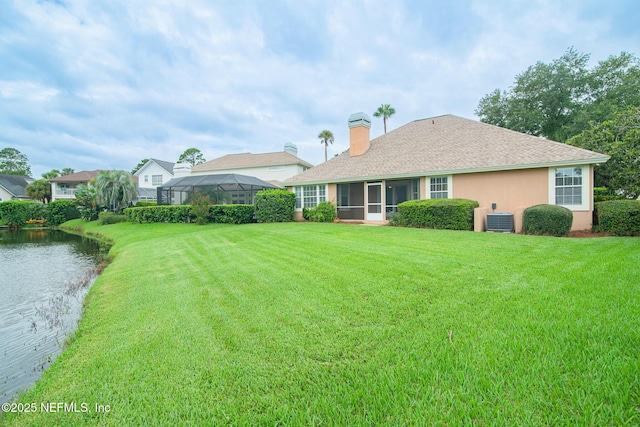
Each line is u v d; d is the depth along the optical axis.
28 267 10.23
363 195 17.83
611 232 9.35
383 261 6.02
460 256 6.24
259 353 2.88
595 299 3.55
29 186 38.31
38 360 3.69
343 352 2.78
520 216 10.81
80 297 6.44
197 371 2.67
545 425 1.77
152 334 3.51
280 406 2.14
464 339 2.81
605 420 1.77
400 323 3.28
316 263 6.25
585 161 10.35
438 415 1.91
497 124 27.89
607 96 23.50
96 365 2.96
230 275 5.88
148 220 20.70
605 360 2.32
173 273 6.58
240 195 21.83
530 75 26.22
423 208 12.52
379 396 2.12
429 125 18.31
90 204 26.34
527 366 2.31
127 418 2.16
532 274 4.72
